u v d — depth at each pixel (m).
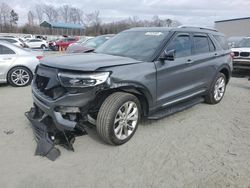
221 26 30.38
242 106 6.39
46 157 3.69
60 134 3.93
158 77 4.45
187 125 5.01
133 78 4.00
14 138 4.25
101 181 3.22
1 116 5.23
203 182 3.24
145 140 4.30
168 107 4.97
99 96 3.84
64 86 3.65
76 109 3.68
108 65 3.81
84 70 3.61
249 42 12.38
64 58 4.27
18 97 6.78
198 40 5.65
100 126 3.86
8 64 7.95
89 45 11.64
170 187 3.14
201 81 5.69
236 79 10.62
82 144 4.09
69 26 61.84
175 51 4.82
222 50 6.43
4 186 3.08
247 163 3.69
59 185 3.13
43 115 4.18
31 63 8.27
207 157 3.83
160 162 3.66
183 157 3.81
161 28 5.27
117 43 5.24
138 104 4.26
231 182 3.25
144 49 4.68
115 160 3.68
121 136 4.08
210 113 5.76
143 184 3.18
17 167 3.45
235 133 4.71
